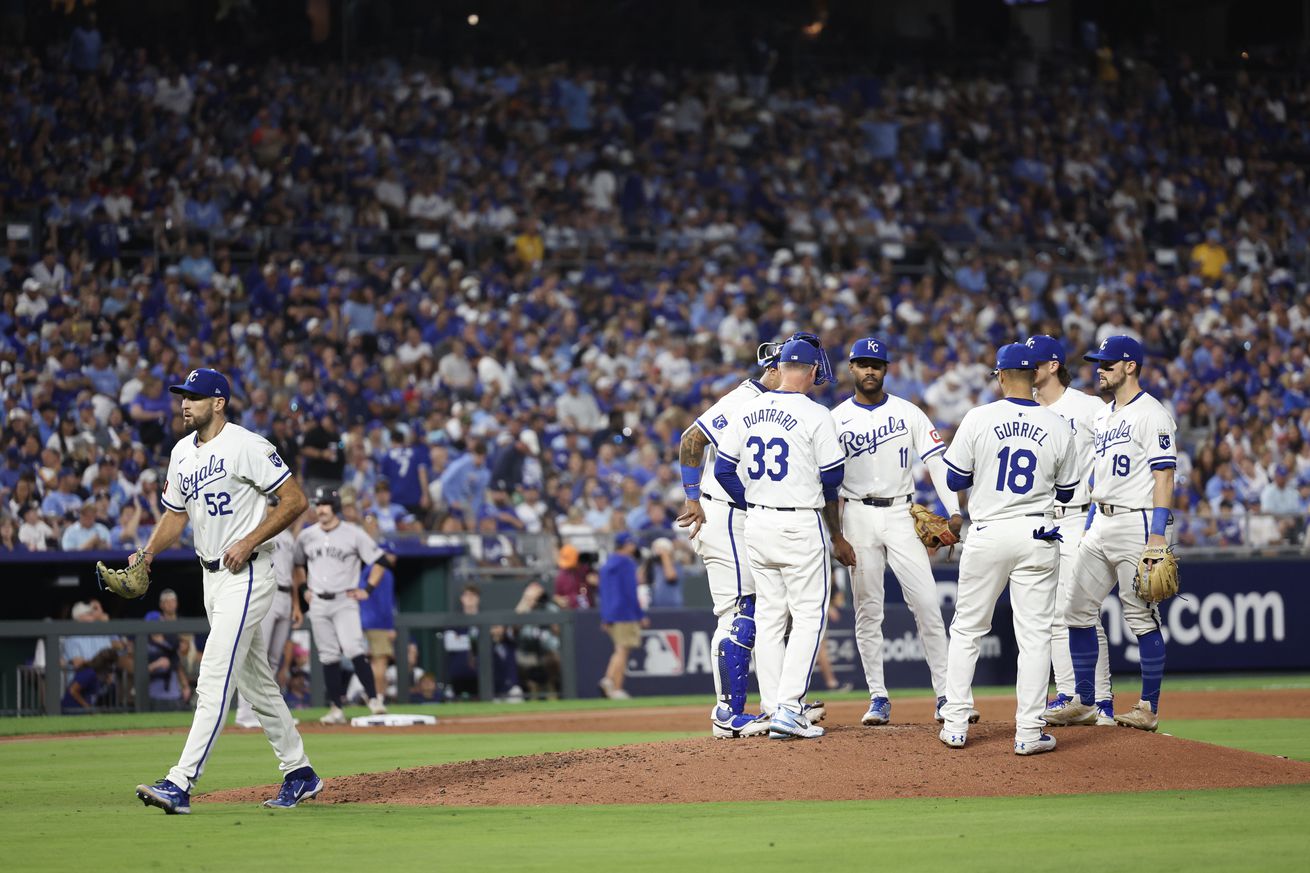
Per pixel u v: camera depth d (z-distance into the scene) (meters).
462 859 12.13
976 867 11.35
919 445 19.31
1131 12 77.94
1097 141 70.44
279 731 15.88
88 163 52.84
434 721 30.00
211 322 48.16
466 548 38.41
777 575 17.92
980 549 17.31
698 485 18.52
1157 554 19.33
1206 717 27.94
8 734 28.73
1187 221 69.31
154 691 35.00
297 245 54.31
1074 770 16.70
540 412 48.00
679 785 16.25
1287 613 43.97
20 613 36.41
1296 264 67.12
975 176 67.44
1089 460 20.84
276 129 56.78
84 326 45.97
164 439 43.78
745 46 71.12
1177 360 57.75
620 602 38.00
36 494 38.41
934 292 61.22
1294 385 57.91
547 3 68.38
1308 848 12.09
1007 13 77.06
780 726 17.47
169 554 36.28
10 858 12.44
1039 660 17.17
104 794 18.11
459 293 53.09
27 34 55.47
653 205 62.41
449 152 60.34
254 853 12.59
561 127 63.72
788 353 17.84
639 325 54.75
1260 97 74.12
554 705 35.69
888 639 40.78
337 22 63.69
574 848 12.68
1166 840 12.59
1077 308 60.94
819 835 13.20
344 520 33.53
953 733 17.36
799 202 63.47
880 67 72.88
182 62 57.66
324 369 47.41
